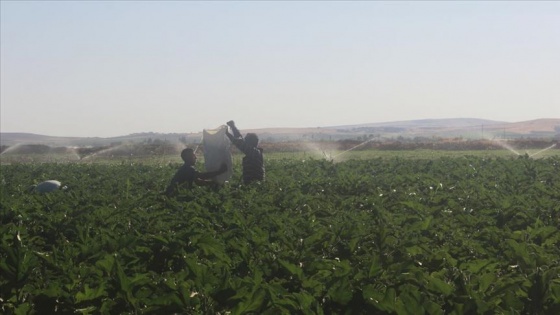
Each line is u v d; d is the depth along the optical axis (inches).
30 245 412.5
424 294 273.9
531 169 909.8
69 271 323.0
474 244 386.6
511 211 511.2
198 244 374.9
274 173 919.0
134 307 284.8
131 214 504.1
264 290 275.7
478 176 844.0
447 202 583.2
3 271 313.4
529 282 295.4
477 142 2741.1
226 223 461.4
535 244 396.8
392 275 315.9
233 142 741.3
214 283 293.0
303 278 313.4
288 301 274.7
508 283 289.6
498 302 278.8
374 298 281.3
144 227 458.3
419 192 663.1
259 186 706.8
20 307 290.7
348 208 560.7
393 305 266.1
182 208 541.6
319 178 795.4
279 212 530.9
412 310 255.1
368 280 310.3
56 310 297.3
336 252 384.2
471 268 325.4
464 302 271.4
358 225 423.8
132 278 303.4
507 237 419.2
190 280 296.8
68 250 366.0
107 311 285.3
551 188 668.7
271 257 351.3
